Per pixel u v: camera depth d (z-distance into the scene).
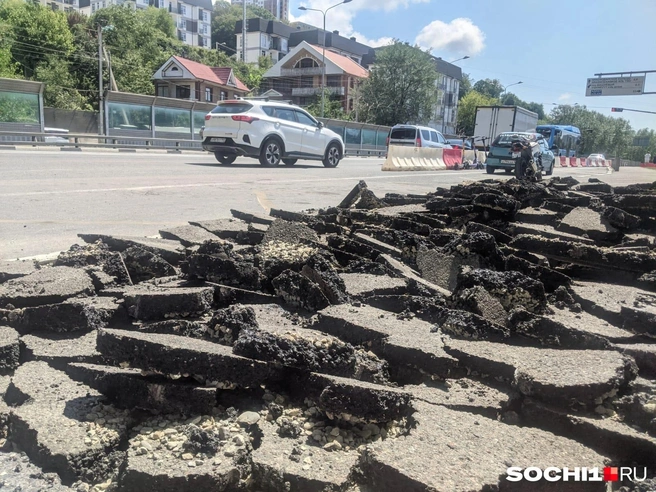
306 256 4.07
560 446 2.06
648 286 3.96
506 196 5.97
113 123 25.47
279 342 2.39
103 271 3.90
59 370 2.59
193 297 3.15
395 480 1.82
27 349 2.82
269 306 3.38
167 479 1.82
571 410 2.28
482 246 4.20
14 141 21.66
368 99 62.03
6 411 2.30
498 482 1.80
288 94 76.62
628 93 56.72
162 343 2.31
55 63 50.88
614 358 2.56
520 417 2.36
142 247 4.41
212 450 1.98
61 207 7.59
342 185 12.32
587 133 94.88
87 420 2.18
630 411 2.28
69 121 38.00
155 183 10.84
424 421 2.16
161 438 2.07
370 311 3.28
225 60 79.50
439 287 3.79
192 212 7.70
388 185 13.09
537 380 2.31
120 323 3.16
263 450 2.01
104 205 7.94
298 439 2.12
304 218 5.80
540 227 5.78
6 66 47.03
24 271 4.08
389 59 60.16
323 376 2.30
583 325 3.10
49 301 3.35
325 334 2.79
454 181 15.31
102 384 2.40
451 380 2.58
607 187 8.47
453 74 94.44
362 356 2.74
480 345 2.79
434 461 1.88
